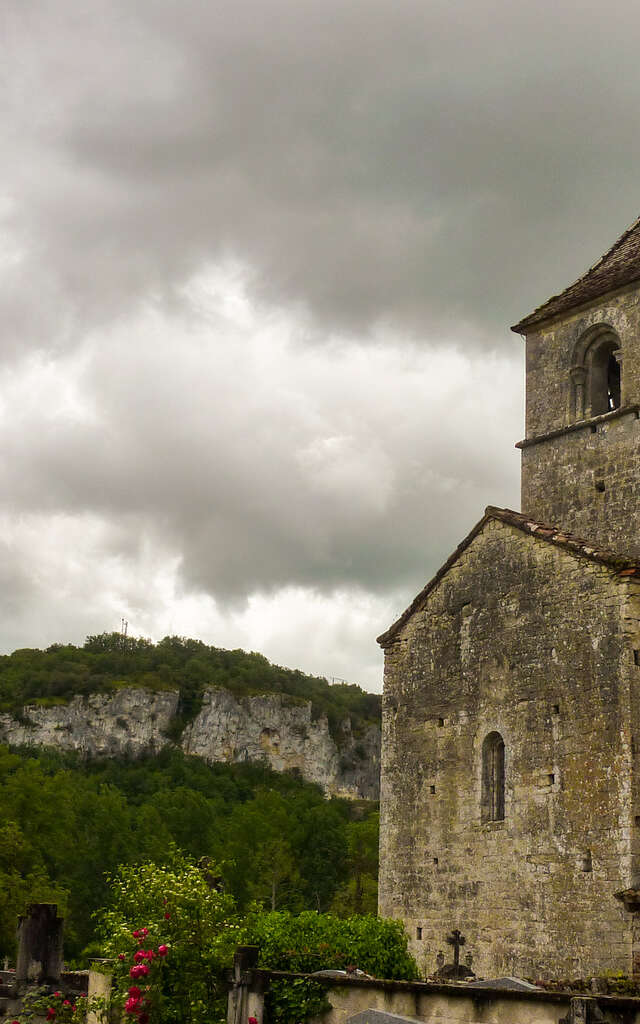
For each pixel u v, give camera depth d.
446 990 18.48
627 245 31.45
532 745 26.45
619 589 25.25
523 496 30.98
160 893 21.45
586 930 24.00
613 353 30.70
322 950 23.22
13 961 58.38
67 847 77.25
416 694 30.31
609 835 24.05
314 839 116.81
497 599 28.48
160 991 20.16
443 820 28.48
